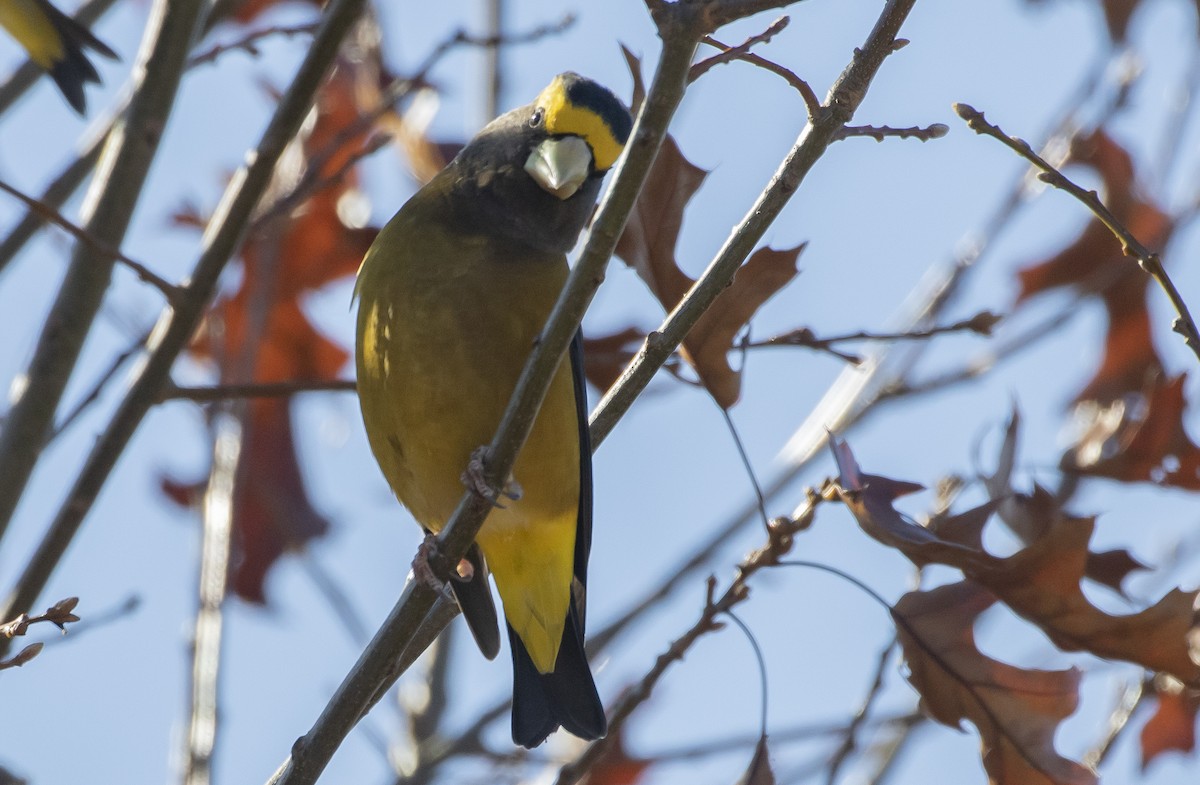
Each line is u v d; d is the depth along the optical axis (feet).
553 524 28.07
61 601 20.57
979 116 22.74
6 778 26.91
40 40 29.48
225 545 34.22
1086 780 25.40
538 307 27.37
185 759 32.07
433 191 28.66
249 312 36.86
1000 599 25.80
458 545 23.32
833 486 25.76
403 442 28.04
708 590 26.45
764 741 25.91
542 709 28.45
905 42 21.99
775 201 23.44
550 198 27.61
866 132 22.74
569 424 27.32
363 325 27.91
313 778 23.54
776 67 22.15
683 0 18.79
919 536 24.91
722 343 26.73
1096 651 25.63
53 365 30.89
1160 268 22.74
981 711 25.84
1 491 30.40
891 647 29.09
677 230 27.48
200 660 32.99
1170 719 31.48
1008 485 28.91
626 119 28.09
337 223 39.32
